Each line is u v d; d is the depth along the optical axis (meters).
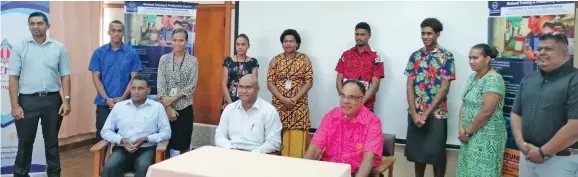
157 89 3.90
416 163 3.56
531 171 2.46
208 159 1.23
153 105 3.30
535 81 2.41
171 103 3.71
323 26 4.07
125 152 3.13
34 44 3.49
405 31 3.81
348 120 2.48
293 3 4.16
